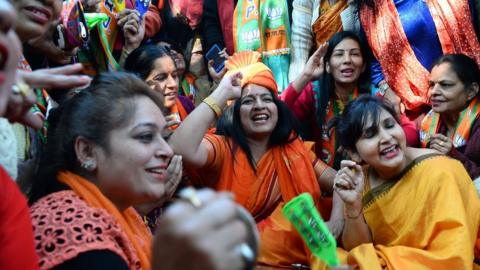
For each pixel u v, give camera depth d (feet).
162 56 9.16
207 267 2.14
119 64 10.42
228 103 9.34
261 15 11.80
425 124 9.81
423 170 7.69
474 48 10.41
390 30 10.58
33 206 4.62
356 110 7.84
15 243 3.46
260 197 8.63
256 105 8.69
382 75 10.66
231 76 8.30
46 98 6.57
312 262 7.99
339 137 8.13
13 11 2.83
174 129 8.83
